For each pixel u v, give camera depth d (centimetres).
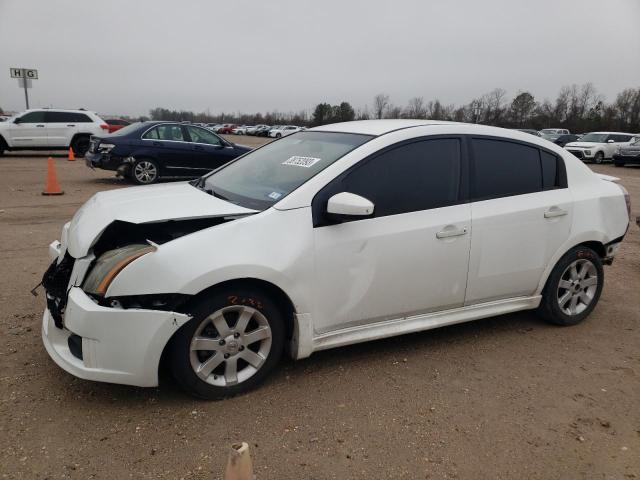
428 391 340
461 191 380
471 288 390
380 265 347
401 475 262
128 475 253
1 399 308
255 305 316
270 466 263
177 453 269
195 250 295
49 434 279
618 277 609
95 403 309
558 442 294
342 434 291
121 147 1173
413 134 369
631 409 330
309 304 329
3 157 1898
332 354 385
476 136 393
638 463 279
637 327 460
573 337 433
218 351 312
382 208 349
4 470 251
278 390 332
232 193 367
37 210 894
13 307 443
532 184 415
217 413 305
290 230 321
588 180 449
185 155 1232
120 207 341
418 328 375
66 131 1875
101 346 286
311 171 350
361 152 350
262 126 6831
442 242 366
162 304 294
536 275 421
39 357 359
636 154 2298
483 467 271
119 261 293
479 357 390
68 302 295
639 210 1095
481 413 318
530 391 346
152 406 309
